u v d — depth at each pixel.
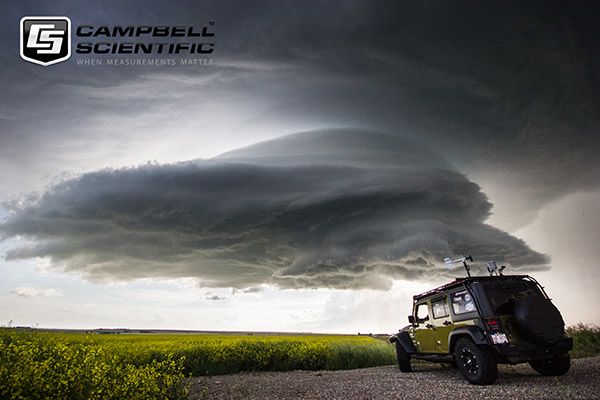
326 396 7.45
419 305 10.48
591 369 8.42
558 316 7.75
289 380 10.34
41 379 4.52
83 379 5.05
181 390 6.95
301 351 15.00
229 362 13.49
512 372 9.35
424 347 10.16
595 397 5.86
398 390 7.67
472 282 8.51
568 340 7.68
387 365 14.79
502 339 7.59
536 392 6.47
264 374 12.80
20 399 4.29
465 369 8.05
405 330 11.21
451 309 9.01
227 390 8.84
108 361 6.11
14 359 4.75
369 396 7.21
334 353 15.01
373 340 22.55
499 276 8.66
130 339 23.75
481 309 8.03
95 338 26.05
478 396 6.53
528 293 8.40
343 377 10.53
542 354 7.59
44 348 5.46
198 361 13.23
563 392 6.31
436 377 9.26
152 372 6.15
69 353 5.36
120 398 5.32
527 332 7.54
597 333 12.32
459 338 8.62
